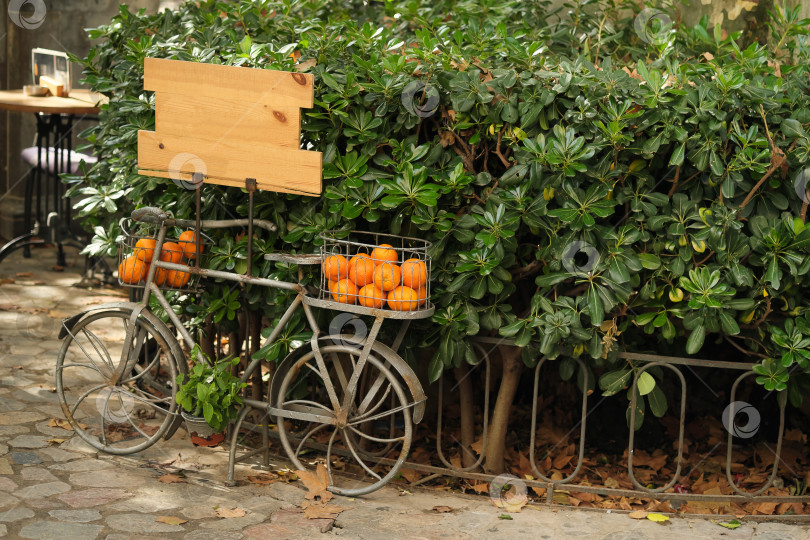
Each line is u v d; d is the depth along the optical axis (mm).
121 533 3404
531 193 3746
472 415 4270
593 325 3717
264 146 3748
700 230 3703
